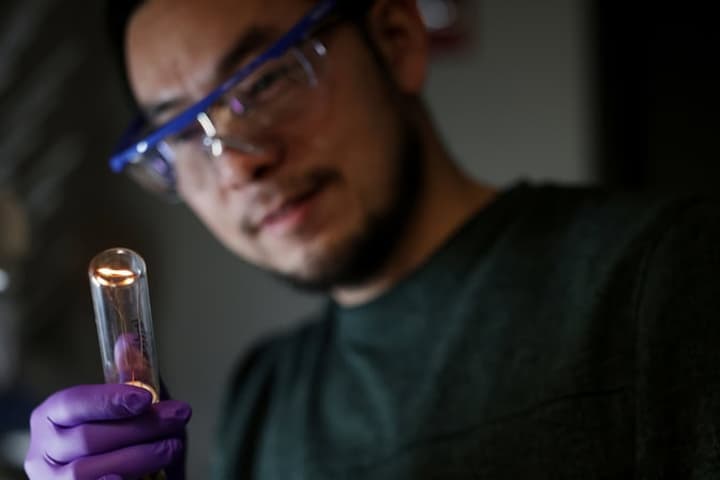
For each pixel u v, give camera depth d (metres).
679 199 0.45
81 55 1.09
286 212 0.47
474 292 0.48
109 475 0.34
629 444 0.41
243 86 0.45
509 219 0.50
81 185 1.09
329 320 0.60
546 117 1.11
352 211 0.47
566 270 0.46
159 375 0.37
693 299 0.41
